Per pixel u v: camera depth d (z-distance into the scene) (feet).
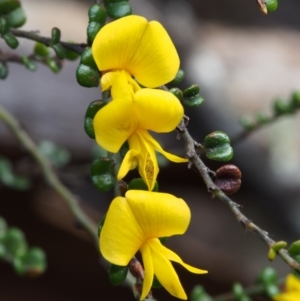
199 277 1.53
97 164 0.62
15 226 1.51
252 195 1.48
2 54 0.76
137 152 0.60
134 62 0.61
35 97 1.43
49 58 0.77
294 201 1.47
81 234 1.53
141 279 0.61
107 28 0.60
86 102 1.46
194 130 1.45
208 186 0.60
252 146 1.46
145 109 0.60
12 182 1.07
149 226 0.60
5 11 0.70
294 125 1.54
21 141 0.91
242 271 1.51
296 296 0.82
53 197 1.49
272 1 0.61
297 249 0.60
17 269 0.85
